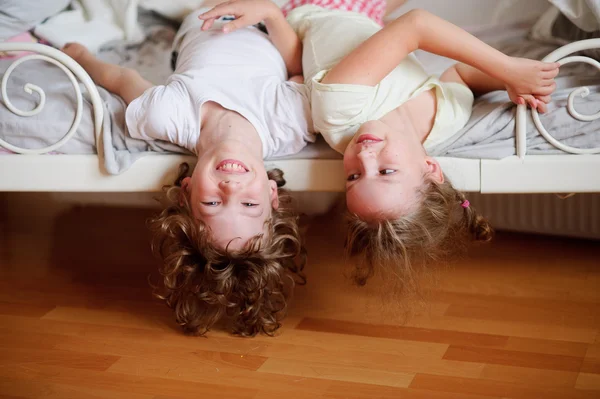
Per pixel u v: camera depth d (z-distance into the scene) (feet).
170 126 5.32
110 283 6.57
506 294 6.11
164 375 4.88
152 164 5.57
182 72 5.64
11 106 5.48
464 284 6.35
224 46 5.77
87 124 5.57
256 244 5.10
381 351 5.14
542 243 7.45
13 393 4.66
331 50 5.61
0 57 6.45
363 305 5.93
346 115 5.14
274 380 4.79
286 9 6.61
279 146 5.49
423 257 5.22
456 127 5.29
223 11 5.64
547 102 5.16
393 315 5.71
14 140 5.62
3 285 6.53
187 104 5.36
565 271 6.64
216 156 5.06
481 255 7.12
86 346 5.30
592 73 5.65
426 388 4.63
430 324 5.55
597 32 5.91
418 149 5.14
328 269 6.82
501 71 5.10
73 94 5.68
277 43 6.02
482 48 5.09
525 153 5.27
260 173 5.13
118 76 5.94
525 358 4.97
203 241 5.05
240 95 5.43
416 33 5.08
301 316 5.76
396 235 4.96
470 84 5.81
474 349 5.12
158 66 6.84
